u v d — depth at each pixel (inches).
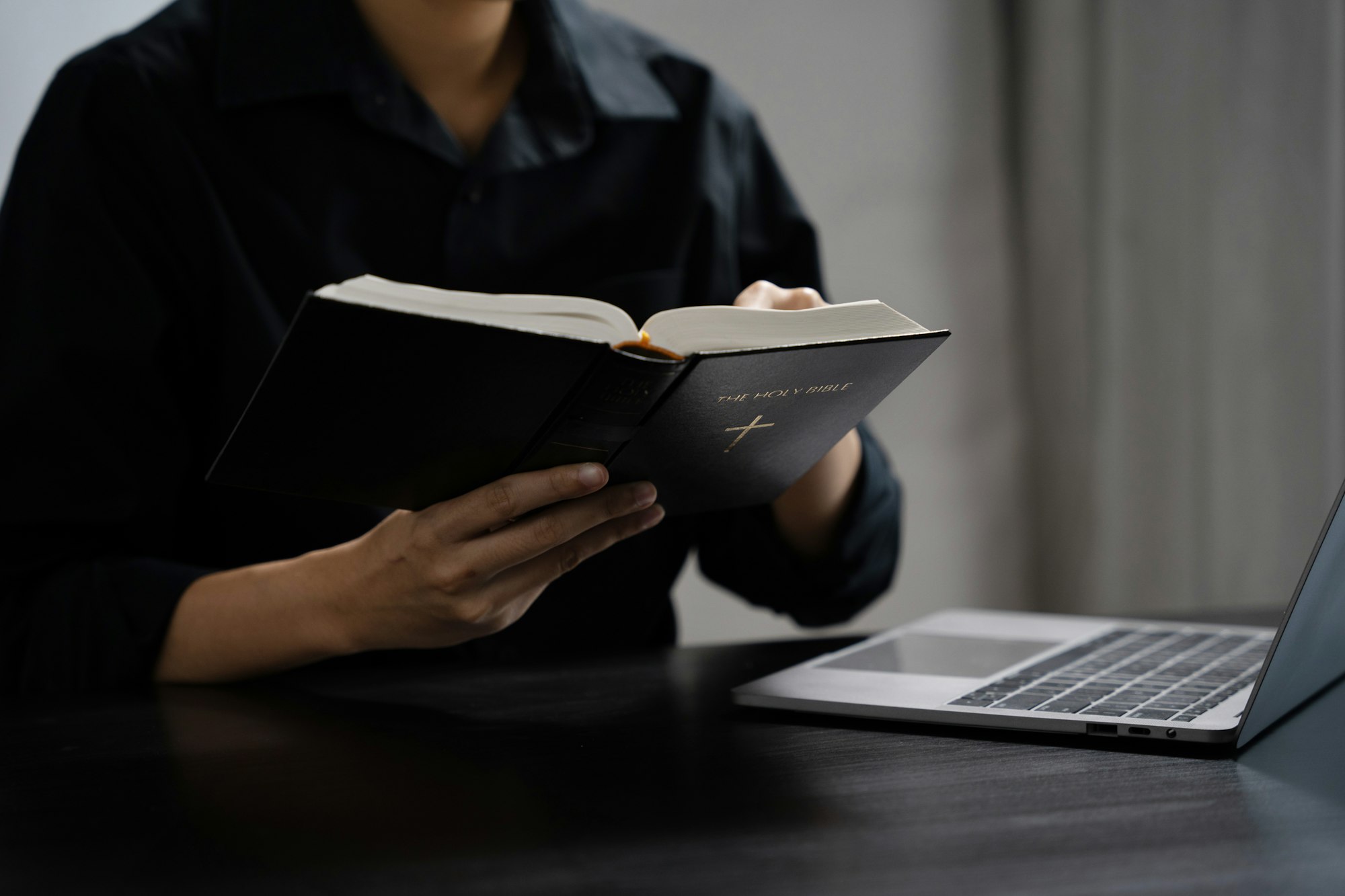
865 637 39.6
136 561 35.4
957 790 20.2
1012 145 86.4
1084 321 81.8
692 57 49.7
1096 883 15.4
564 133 44.4
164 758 24.2
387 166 42.2
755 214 50.5
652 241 46.4
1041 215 83.9
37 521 35.9
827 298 50.3
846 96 80.7
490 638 43.0
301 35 41.2
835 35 80.3
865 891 15.3
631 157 46.6
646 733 25.4
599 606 45.0
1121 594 80.9
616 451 23.5
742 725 25.9
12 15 59.0
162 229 39.3
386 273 42.5
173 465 39.4
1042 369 85.5
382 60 41.5
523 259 44.0
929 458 84.0
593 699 29.6
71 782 22.4
